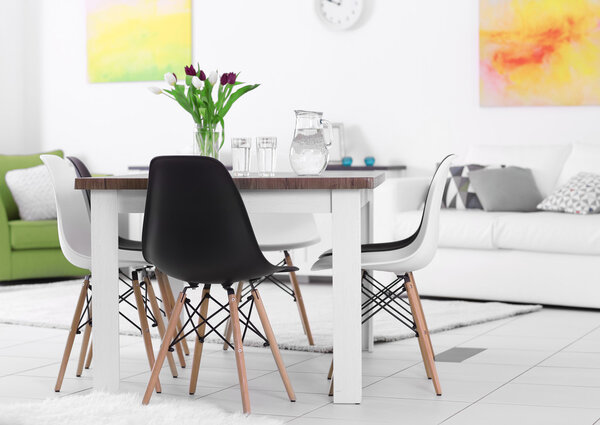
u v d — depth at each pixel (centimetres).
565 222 491
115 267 304
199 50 693
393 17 637
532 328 437
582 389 309
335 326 291
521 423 264
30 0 745
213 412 270
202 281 288
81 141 734
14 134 745
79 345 399
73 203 333
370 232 384
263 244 385
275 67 668
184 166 272
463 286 521
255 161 669
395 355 373
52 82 741
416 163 634
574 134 595
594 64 588
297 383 324
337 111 653
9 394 307
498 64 609
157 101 707
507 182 552
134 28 710
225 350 388
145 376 336
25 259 610
